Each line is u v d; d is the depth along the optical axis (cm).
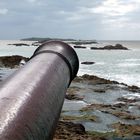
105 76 3975
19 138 289
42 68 527
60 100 519
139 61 6475
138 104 2172
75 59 874
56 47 838
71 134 1274
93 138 1298
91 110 1911
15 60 5044
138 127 1553
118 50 11544
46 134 372
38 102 378
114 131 1475
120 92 2692
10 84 388
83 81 3228
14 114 312
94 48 12062
